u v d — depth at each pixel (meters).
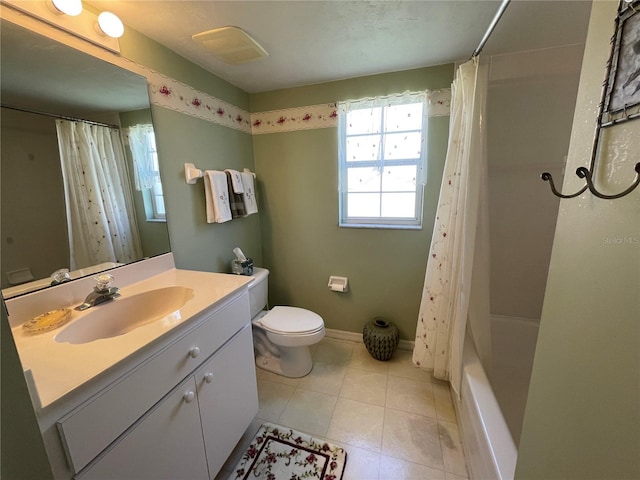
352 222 2.19
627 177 0.40
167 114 1.47
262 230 2.39
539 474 0.58
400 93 1.82
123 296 1.16
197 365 1.01
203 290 1.20
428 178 1.89
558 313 0.57
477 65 1.28
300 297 2.42
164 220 1.48
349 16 1.22
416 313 2.12
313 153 2.11
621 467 0.38
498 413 1.09
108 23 1.11
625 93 0.41
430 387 1.77
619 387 0.39
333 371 1.94
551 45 1.50
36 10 0.95
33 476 0.43
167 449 0.89
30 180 0.97
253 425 1.50
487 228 1.45
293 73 1.82
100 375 0.67
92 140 1.15
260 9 1.16
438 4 1.15
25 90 0.95
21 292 0.94
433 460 1.29
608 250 0.43
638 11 0.38
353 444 1.38
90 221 1.16
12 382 0.40
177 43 1.42
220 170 1.88
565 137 1.59
